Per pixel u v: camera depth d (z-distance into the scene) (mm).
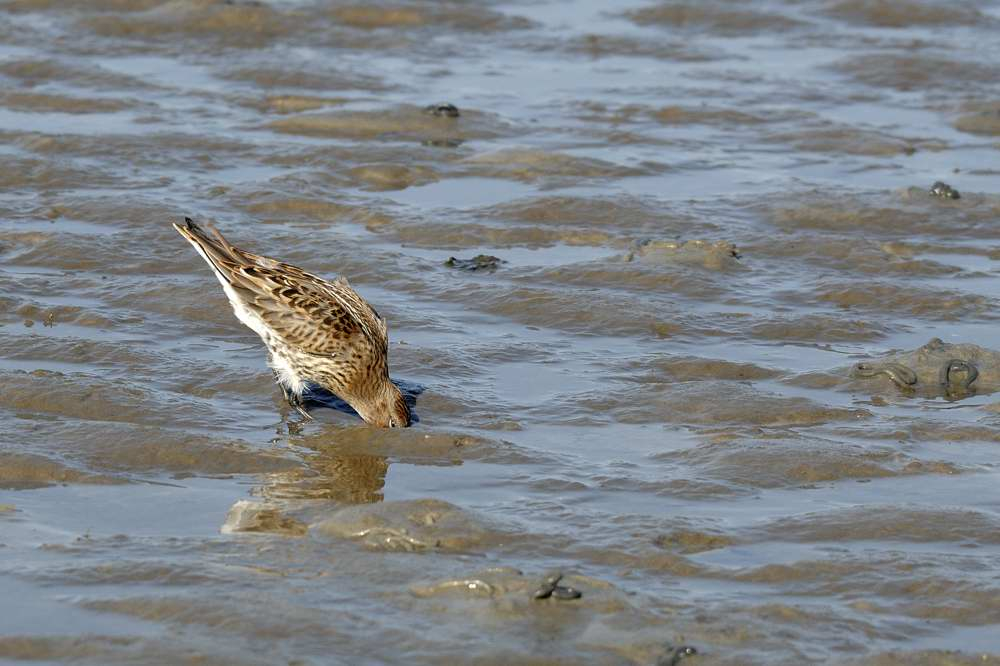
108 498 11906
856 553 10906
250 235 19141
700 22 35094
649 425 13852
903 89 30000
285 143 24109
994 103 28391
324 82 28484
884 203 21531
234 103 26891
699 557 10883
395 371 15016
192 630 9594
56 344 15188
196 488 12195
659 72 30797
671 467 12750
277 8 33094
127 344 15352
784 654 9383
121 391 13859
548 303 17109
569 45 32719
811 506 11891
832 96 29172
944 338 16625
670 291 17891
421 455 13047
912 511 11578
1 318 16094
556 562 10742
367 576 10383
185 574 10359
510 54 32031
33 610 9859
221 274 14203
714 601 10117
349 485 12367
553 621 9711
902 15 35625
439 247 19672
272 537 11141
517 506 11805
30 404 13562
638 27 34750
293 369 14016
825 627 9766
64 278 17406
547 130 25844
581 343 16203
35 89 26828
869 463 12719
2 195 20781
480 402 14320
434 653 9352
